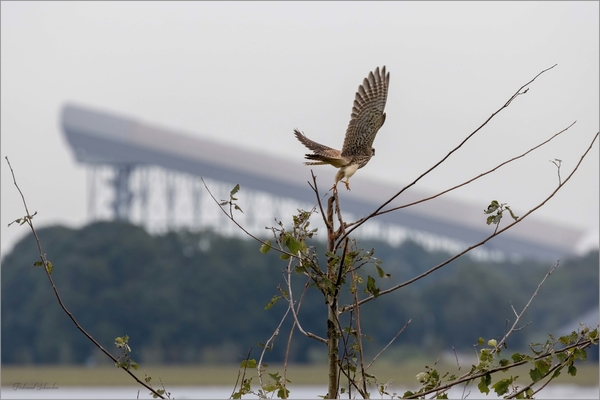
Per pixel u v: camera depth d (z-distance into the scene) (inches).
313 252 326.6
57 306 2444.6
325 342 327.0
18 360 2422.5
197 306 2423.7
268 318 2386.8
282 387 327.9
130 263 2482.8
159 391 331.3
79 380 1750.7
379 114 417.1
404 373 1720.0
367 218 308.0
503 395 324.5
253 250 2539.4
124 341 328.2
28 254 2596.0
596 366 1654.8
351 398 322.3
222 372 2085.4
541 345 322.7
